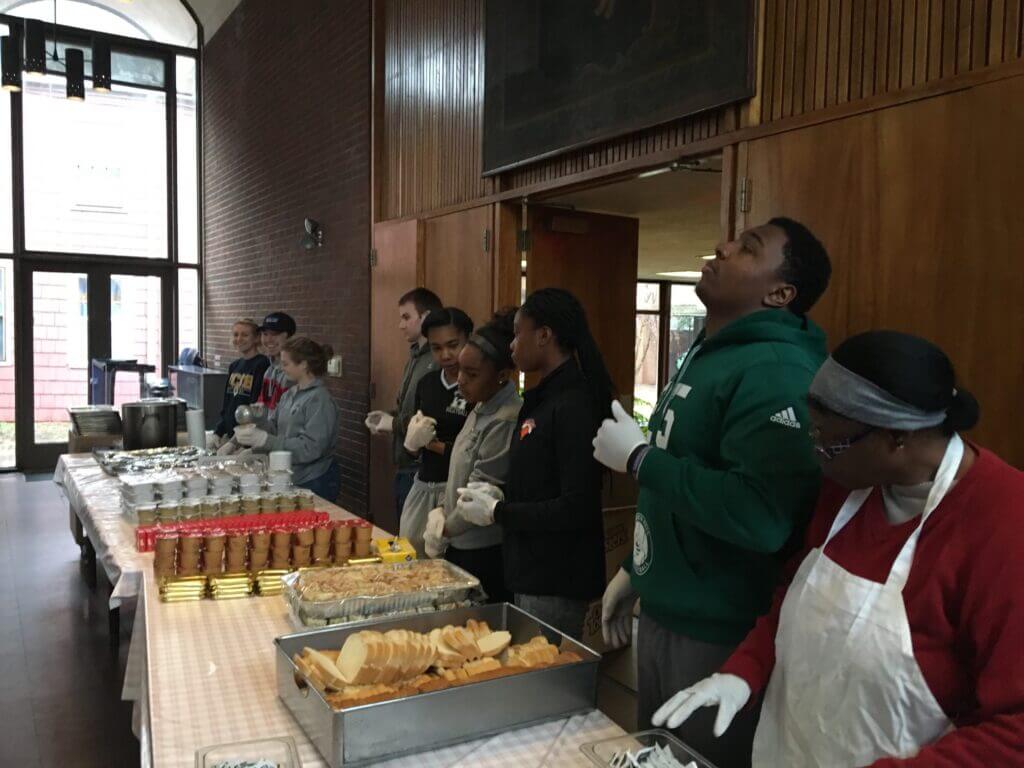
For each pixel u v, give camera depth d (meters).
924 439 0.97
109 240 8.04
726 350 1.42
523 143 3.34
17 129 7.46
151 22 8.05
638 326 7.92
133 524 2.51
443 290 4.02
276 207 6.34
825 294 2.11
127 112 8.05
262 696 1.38
